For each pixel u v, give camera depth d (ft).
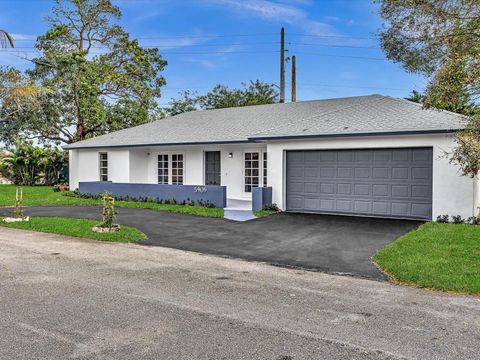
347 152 43.45
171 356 12.71
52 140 96.43
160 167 64.59
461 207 37.19
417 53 33.58
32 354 12.76
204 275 22.38
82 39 101.86
